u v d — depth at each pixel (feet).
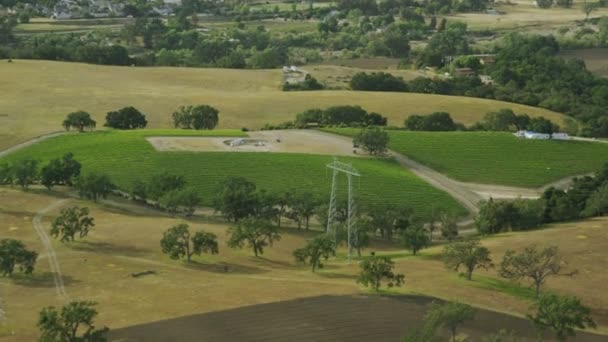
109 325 391.04
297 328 383.24
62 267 489.26
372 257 463.01
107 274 477.77
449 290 444.96
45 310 367.86
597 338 386.93
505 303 426.51
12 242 478.18
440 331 375.45
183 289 447.01
